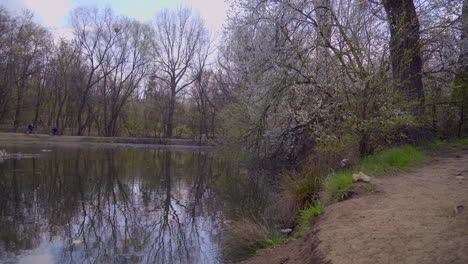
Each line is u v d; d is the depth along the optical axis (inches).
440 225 119.9
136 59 1561.3
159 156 891.4
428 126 316.2
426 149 293.7
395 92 266.1
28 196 361.1
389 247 111.9
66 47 1537.9
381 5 318.3
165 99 1619.1
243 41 449.7
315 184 259.6
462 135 402.3
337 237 132.0
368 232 129.1
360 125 261.4
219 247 216.8
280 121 447.5
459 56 321.4
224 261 192.9
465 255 94.3
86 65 1605.6
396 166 241.9
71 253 213.6
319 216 183.9
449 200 147.3
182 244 230.5
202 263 195.8
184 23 1546.5
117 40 1540.4
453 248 100.0
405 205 153.3
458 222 118.0
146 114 1652.3
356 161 287.7
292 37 404.5
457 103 346.3
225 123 621.9
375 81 261.1
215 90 1344.7
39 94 1574.8
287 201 272.4
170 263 197.3
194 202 354.0
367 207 164.4
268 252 173.2
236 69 505.7
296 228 213.5
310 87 359.6
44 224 270.1
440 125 393.7
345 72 297.3
